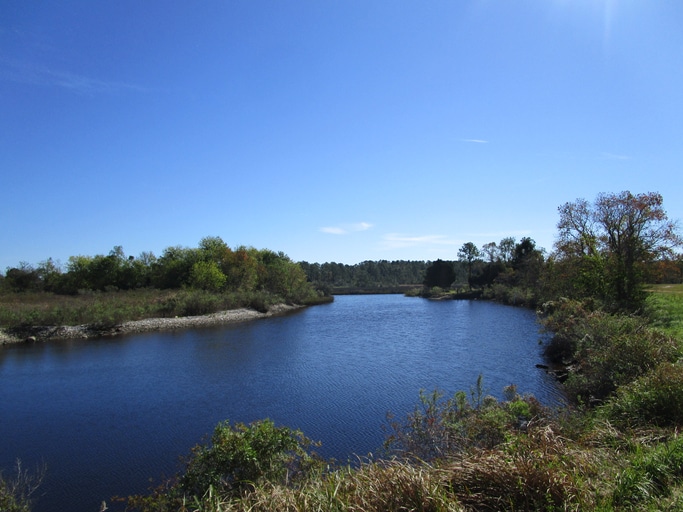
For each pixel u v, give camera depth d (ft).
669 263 90.02
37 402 55.16
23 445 41.65
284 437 23.21
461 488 15.55
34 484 33.88
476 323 130.00
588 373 45.16
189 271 201.26
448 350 85.20
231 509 16.40
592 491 15.25
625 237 92.73
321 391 57.72
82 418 48.93
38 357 83.61
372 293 344.90
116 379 66.39
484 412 29.96
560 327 72.18
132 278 206.69
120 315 121.19
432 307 198.29
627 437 21.52
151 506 21.71
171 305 143.74
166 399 55.77
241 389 59.67
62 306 121.70
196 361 78.64
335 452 38.32
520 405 31.17
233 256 210.79
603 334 54.49
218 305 156.56
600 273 93.35
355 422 45.70
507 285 223.92
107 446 41.14
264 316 161.79
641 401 26.12
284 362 76.74
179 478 23.76
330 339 103.04
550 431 20.97
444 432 28.73
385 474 15.78
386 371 68.03
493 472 15.56
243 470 21.24
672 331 58.13
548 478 14.94
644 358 38.86
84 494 32.60
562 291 113.60
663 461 16.93
